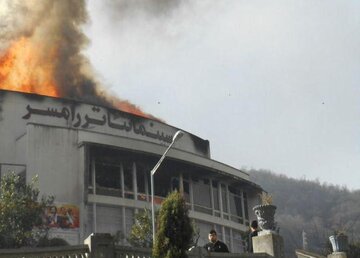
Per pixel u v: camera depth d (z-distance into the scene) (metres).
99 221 55.53
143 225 46.59
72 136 57.16
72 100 63.69
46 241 44.03
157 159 60.41
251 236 19.23
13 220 41.25
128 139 59.56
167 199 15.62
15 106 60.59
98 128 64.38
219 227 67.19
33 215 42.69
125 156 58.72
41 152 55.34
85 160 55.69
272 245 18.47
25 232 41.47
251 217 73.12
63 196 54.38
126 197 58.22
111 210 56.84
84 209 54.44
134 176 59.56
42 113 61.56
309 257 20.19
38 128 56.09
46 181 54.34
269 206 19.23
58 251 15.30
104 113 65.44
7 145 58.81
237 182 70.19
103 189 56.88
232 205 70.88
